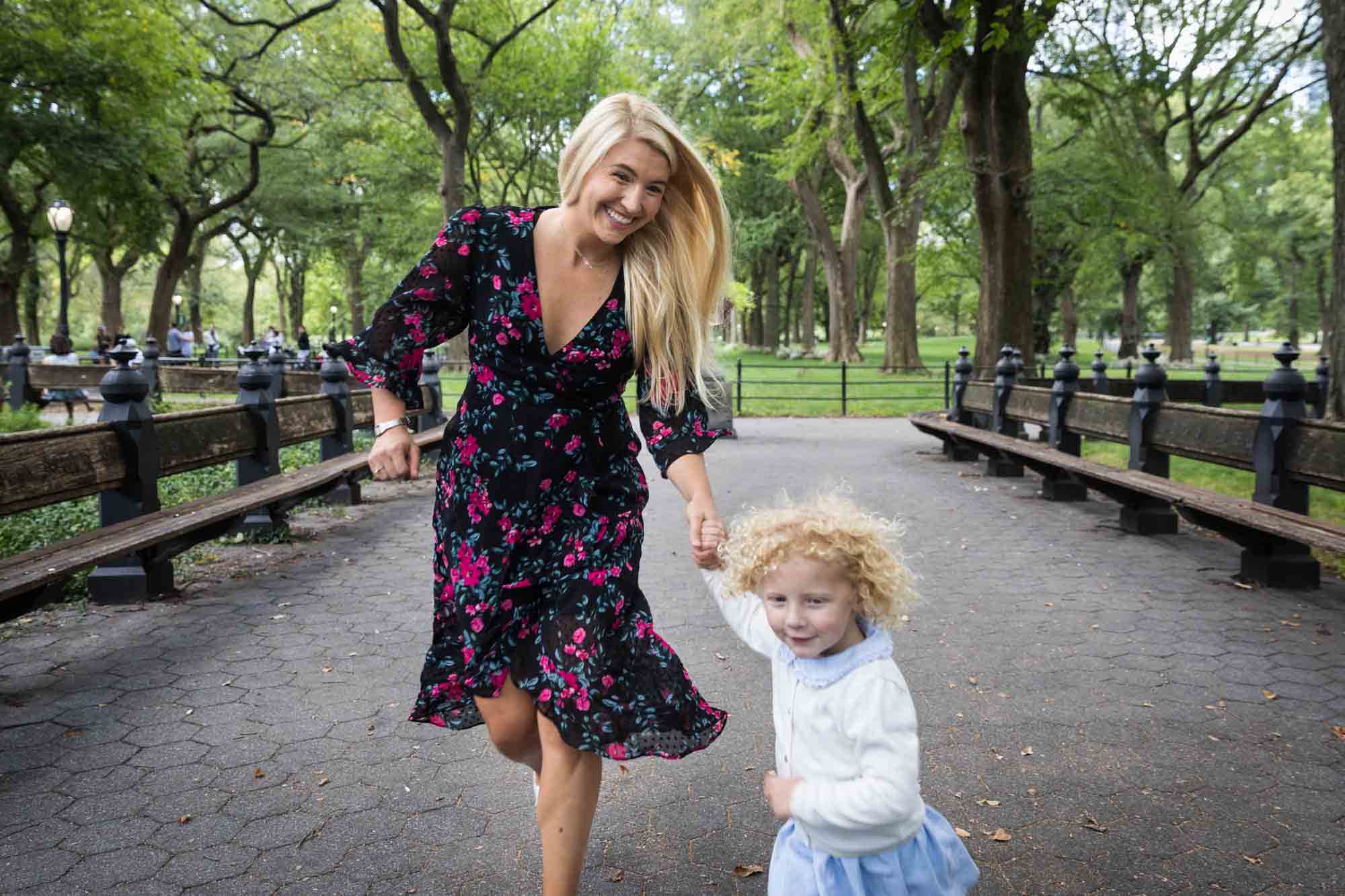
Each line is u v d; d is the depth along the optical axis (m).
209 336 32.56
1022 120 15.71
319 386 12.62
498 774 3.05
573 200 2.06
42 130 21.77
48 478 4.28
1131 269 40.22
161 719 3.48
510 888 2.37
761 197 38.78
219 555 6.27
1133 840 2.60
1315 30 23.83
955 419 11.80
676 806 2.82
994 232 16.36
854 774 1.72
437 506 2.19
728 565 1.80
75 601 5.07
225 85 27.09
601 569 2.13
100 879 2.40
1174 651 4.25
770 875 1.86
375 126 32.50
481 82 26.16
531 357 2.11
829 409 20.22
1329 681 3.84
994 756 3.15
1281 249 46.91
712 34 29.53
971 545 6.59
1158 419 6.75
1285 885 2.37
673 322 2.18
